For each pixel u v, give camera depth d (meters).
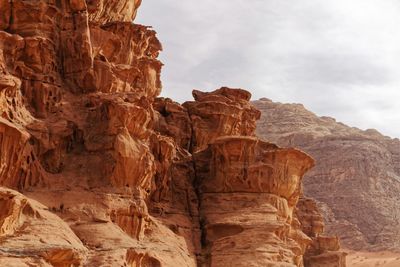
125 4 48.75
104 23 45.66
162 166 40.62
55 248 27.25
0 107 31.86
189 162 44.66
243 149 42.16
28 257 26.38
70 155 35.66
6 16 37.50
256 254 38.78
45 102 36.12
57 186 33.53
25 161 32.53
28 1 37.97
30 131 34.09
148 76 45.88
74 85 38.47
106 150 35.19
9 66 35.38
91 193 33.78
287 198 43.62
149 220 36.62
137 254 32.22
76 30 38.97
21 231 28.28
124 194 34.62
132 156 35.00
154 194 40.00
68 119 36.28
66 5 39.22
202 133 48.31
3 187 29.95
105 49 41.69
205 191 43.09
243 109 51.81
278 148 44.12
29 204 29.73
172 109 47.88
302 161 44.22
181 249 38.00
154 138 40.47
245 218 40.44
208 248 40.38
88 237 31.45
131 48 44.31
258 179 41.78
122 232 33.03
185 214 41.81
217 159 42.75
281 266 38.38
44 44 36.81
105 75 39.25
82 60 38.59
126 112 35.25
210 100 50.50
